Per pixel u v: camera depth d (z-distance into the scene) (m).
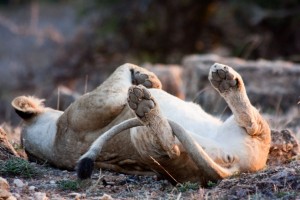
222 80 19.36
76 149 21.70
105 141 19.09
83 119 21.31
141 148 19.16
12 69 70.44
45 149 22.53
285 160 22.05
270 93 43.31
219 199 17.69
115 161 21.12
